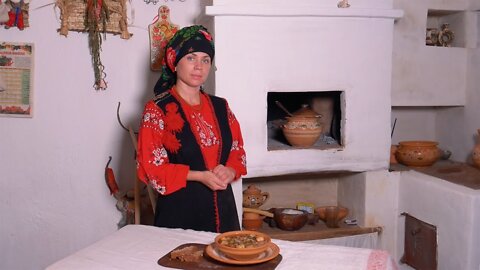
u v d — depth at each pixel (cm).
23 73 294
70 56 298
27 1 290
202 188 222
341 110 291
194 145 220
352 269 138
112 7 297
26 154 300
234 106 273
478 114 320
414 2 316
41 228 307
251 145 278
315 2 279
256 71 274
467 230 248
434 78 324
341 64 285
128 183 310
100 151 307
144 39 304
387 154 299
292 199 335
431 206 274
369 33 286
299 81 280
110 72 302
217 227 225
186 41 220
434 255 273
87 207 310
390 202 304
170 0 304
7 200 301
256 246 143
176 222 221
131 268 140
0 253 304
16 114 296
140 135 216
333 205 339
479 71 318
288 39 275
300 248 154
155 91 239
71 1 293
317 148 288
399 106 351
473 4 321
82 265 142
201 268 140
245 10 265
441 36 334
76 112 302
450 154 342
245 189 320
